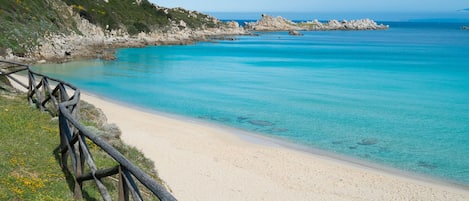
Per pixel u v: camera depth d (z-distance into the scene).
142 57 81.81
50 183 8.93
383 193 19.17
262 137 28.38
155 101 40.06
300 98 43.69
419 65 79.31
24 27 65.75
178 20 138.00
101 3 106.75
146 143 24.09
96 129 13.93
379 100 43.59
